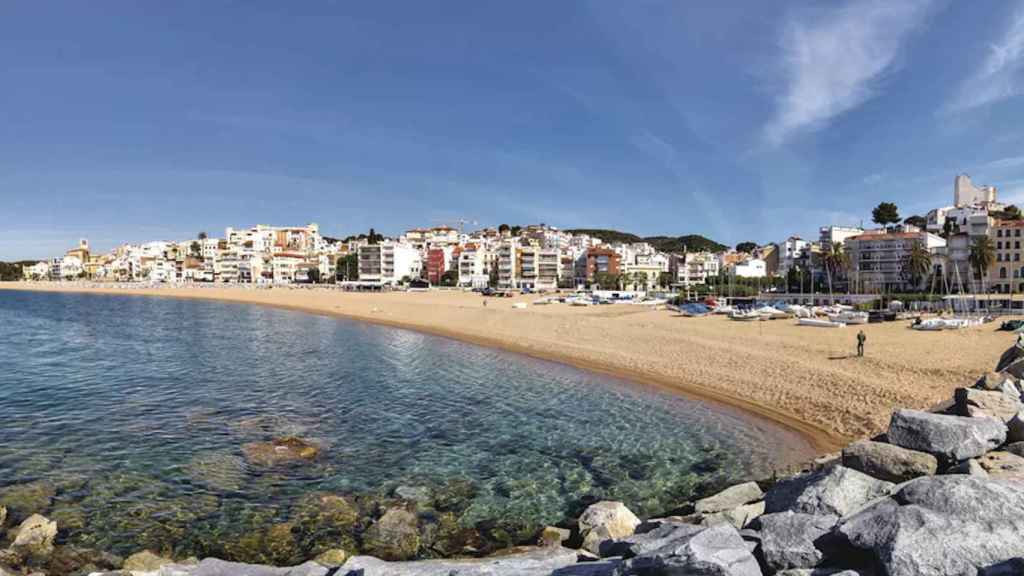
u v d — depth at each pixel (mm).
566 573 8289
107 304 129250
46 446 20750
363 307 108500
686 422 25094
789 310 71938
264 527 14531
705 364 38500
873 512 7895
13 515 15000
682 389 32219
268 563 12836
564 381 34906
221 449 20562
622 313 80000
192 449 20516
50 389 31062
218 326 74000
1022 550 6672
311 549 13445
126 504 15812
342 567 9539
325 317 93500
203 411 26172
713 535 7355
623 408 27766
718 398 29734
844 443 21594
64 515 15070
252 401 28438
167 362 41375
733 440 22359
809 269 143750
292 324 78562
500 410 27266
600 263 192375
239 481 17594
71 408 26578
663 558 7016
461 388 32656
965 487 7766
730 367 36938
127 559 12367
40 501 15922
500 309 87438
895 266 126062
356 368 39562
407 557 12984
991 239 110875
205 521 14844
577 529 13914
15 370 37312
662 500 16547
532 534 14266
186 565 11422
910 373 31281
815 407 26469
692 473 18750
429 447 21328
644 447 21531
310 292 169750
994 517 7266
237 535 14117
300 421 24656
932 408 13914
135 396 29328
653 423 24938
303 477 18062
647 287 193125
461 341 57625
